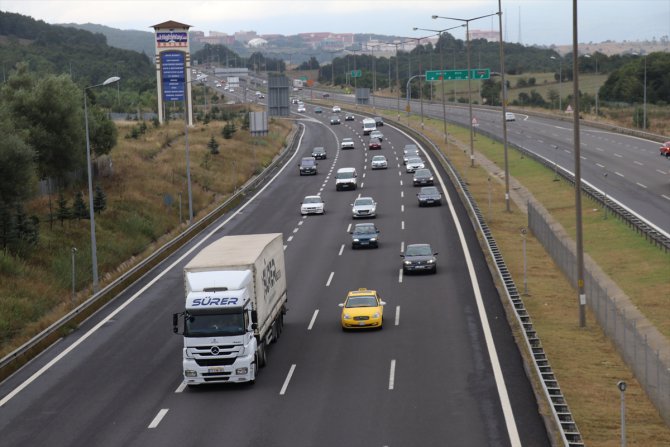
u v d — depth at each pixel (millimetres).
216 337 41344
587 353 49438
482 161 150625
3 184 77250
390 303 59594
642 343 44500
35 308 65188
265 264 47438
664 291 63000
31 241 77750
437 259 73750
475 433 34219
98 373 46188
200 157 146250
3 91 99438
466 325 52594
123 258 83938
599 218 93875
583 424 37875
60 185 101562
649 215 91500
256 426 36062
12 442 35781
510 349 46938
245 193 122312
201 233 92250
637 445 35125
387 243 82312
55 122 97375
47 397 42281
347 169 123562
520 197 114250
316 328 53750
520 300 57000
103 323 57750
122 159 127375
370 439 33938
